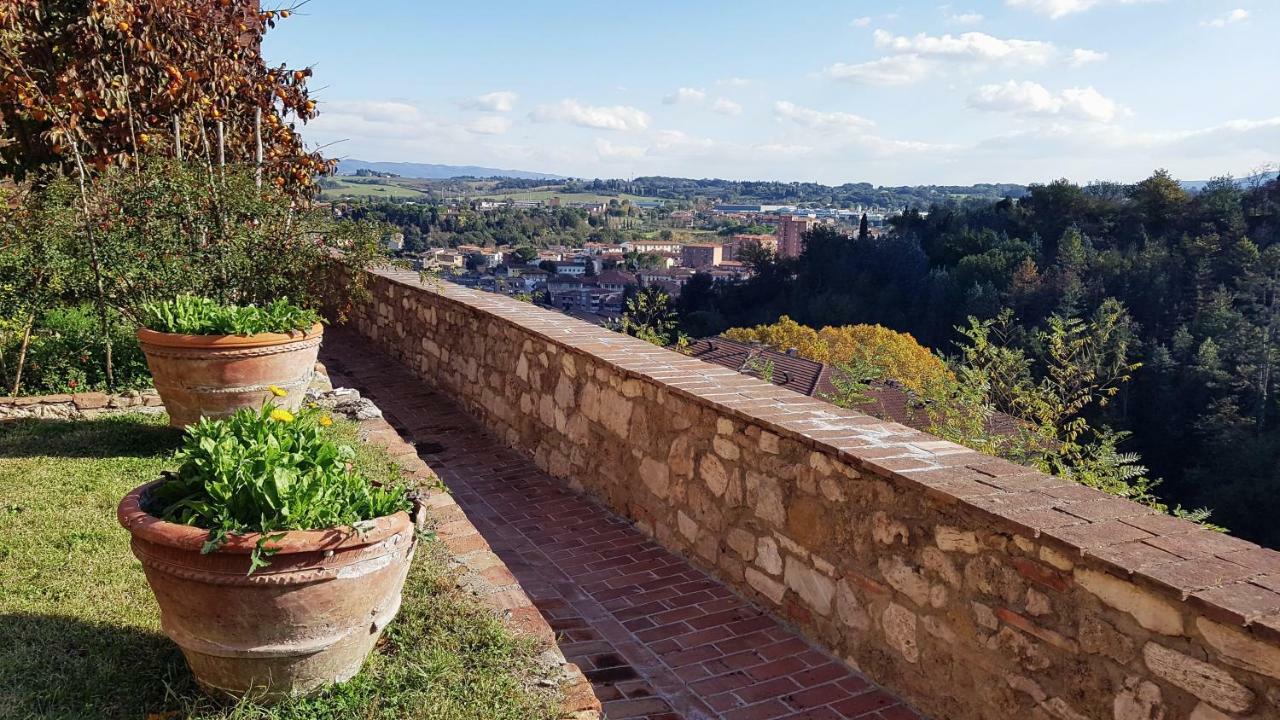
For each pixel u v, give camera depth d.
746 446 4.16
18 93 7.16
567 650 3.66
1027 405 7.03
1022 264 55.81
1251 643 2.16
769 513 4.02
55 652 2.79
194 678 2.63
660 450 4.86
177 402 4.86
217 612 2.36
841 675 3.50
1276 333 41.28
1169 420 40.44
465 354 7.68
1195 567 2.45
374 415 6.14
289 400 5.05
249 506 2.44
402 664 2.82
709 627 3.90
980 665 2.97
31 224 6.11
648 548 4.82
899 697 3.32
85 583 3.31
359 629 2.57
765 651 3.69
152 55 7.79
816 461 3.71
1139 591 2.44
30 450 4.96
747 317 70.44
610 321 8.49
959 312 54.75
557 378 6.02
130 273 6.05
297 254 6.89
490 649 2.96
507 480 6.00
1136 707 2.46
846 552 3.57
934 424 6.91
